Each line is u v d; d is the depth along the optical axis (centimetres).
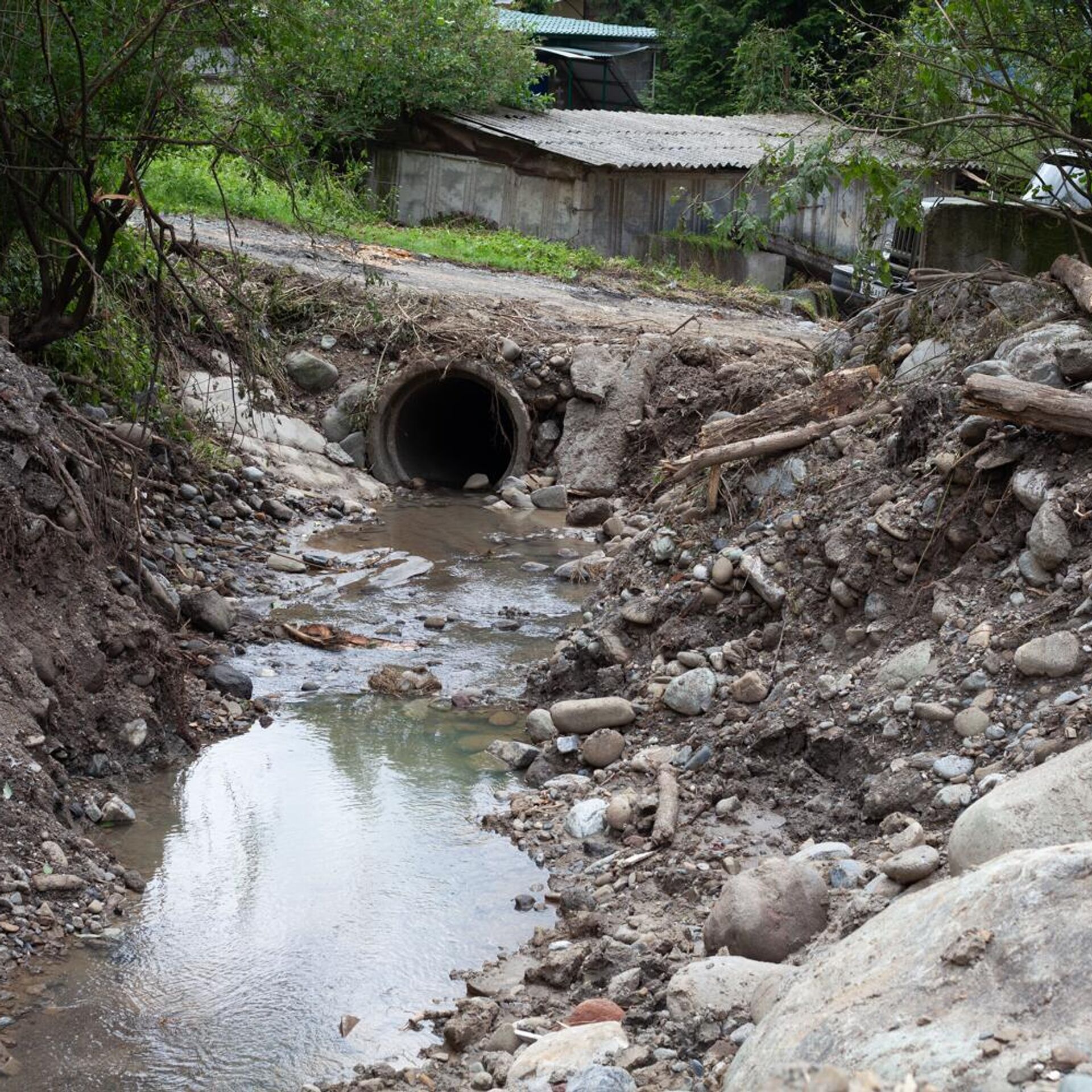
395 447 1493
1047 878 345
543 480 1476
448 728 809
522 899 598
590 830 657
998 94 971
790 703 691
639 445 1474
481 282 1892
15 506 733
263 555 1157
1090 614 611
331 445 1463
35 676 693
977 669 627
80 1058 483
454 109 2539
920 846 520
